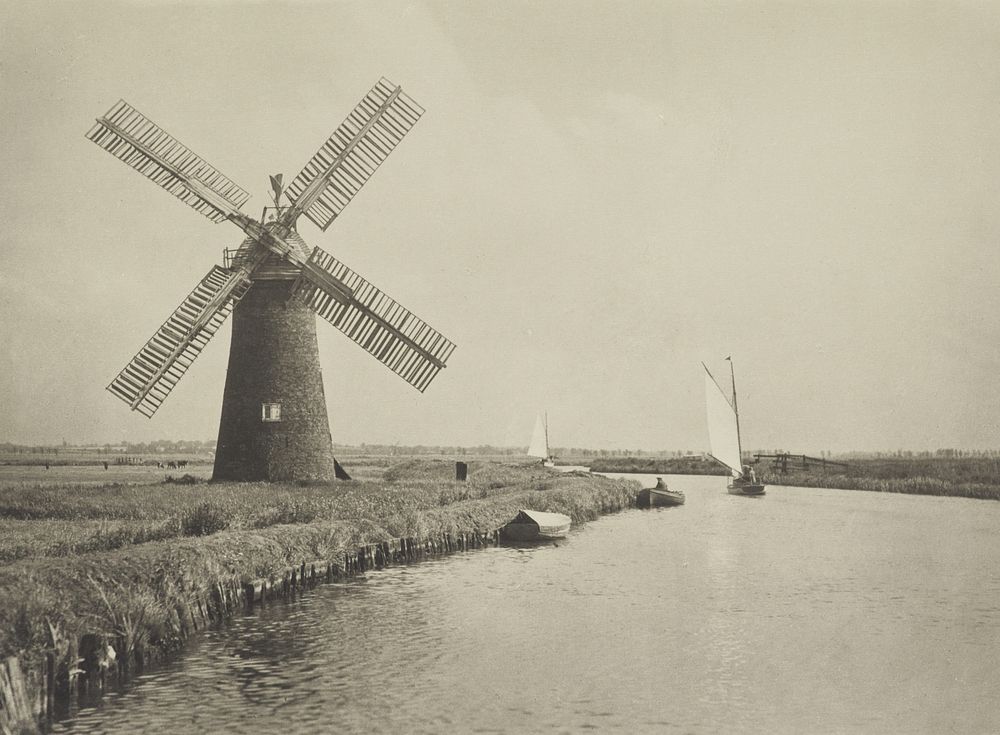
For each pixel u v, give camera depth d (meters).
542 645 17.88
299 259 37.09
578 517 42.06
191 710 13.80
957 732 13.45
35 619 13.74
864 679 16.03
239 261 37.09
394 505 31.47
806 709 14.38
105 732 12.84
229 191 37.31
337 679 15.48
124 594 16.11
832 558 29.86
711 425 61.16
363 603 21.56
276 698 14.41
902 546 32.78
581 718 13.73
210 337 36.47
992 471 69.44
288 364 36.88
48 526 23.53
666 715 13.96
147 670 15.85
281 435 36.56
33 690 13.02
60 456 121.31
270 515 26.44
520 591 23.34
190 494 30.86
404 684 15.25
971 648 18.12
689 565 28.05
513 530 33.78
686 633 19.09
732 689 15.30
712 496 60.72
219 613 19.50
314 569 23.95
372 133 39.38
